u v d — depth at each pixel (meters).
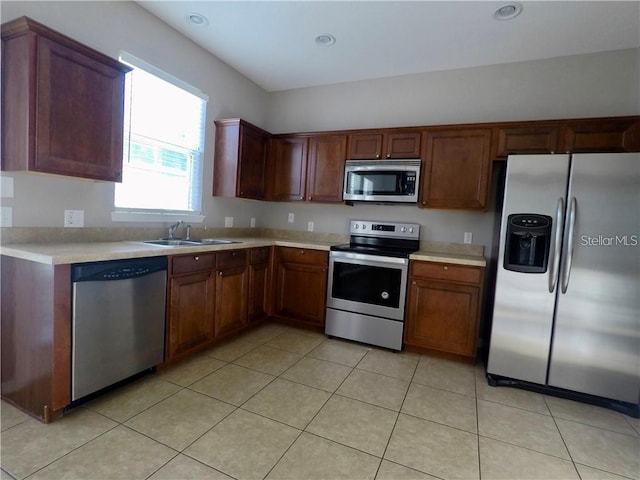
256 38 2.87
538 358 2.34
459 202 2.94
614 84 2.77
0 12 1.80
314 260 3.28
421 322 2.88
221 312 2.81
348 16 2.48
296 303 3.38
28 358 1.77
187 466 1.49
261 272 3.33
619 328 2.15
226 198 3.55
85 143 1.96
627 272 2.12
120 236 2.51
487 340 2.92
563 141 2.61
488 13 2.36
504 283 2.40
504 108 3.09
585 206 2.18
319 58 3.18
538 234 2.29
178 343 2.41
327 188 3.47
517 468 1.59
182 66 2.89
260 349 2.86
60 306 1.68
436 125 3.03
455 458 1.64
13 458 1.48
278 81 3.78
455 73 3.25
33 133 1.73
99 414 1.83
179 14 2.57
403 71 3.37
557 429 1.93
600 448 1.78
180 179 3.03
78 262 1.73
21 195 1.95
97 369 1.87
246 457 1.57
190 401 2.01
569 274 2.23
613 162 2.11
